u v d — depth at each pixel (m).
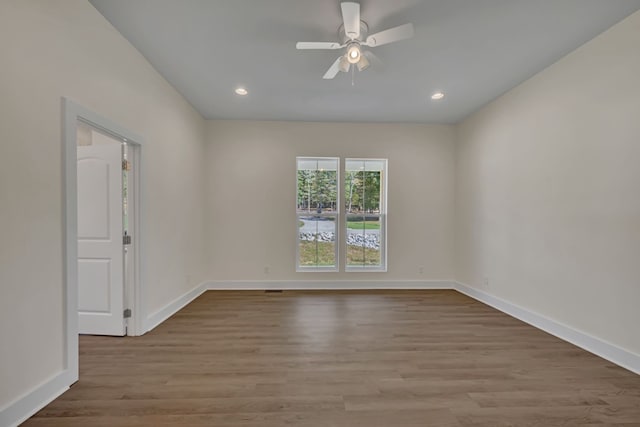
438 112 4.39
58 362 1.94
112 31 2.45
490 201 4.02
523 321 3.39
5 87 1.61
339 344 2.76
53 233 1.90
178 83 3.47
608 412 1.81
